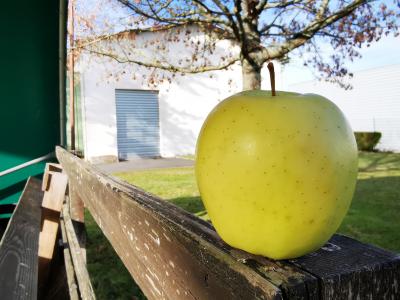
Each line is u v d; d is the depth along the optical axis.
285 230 0.55
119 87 13.34
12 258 1.26
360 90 18.14
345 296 0.48
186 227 0.76
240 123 0.58
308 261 0.54
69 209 3.03
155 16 5.30
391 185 7.37
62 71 3.74
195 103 14.92
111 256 3.66
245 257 0.57
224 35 6.57
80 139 12.91
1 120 3.76
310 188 0.54
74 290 1.62
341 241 0.63
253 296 0.48
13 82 3.75
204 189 0.65
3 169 3.80
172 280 0.76
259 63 5.63
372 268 0.51
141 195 1.17
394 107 16.50
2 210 3.42
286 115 0.57
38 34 3.71
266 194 0.55
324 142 0.55
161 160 13.34
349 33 6.08
